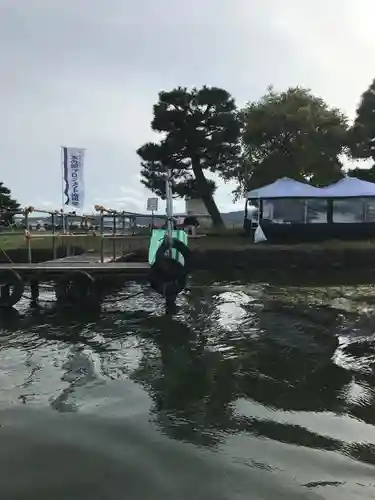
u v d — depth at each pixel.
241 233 29.34
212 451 4.89
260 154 32.34
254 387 6.75
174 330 10.15
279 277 17.91
